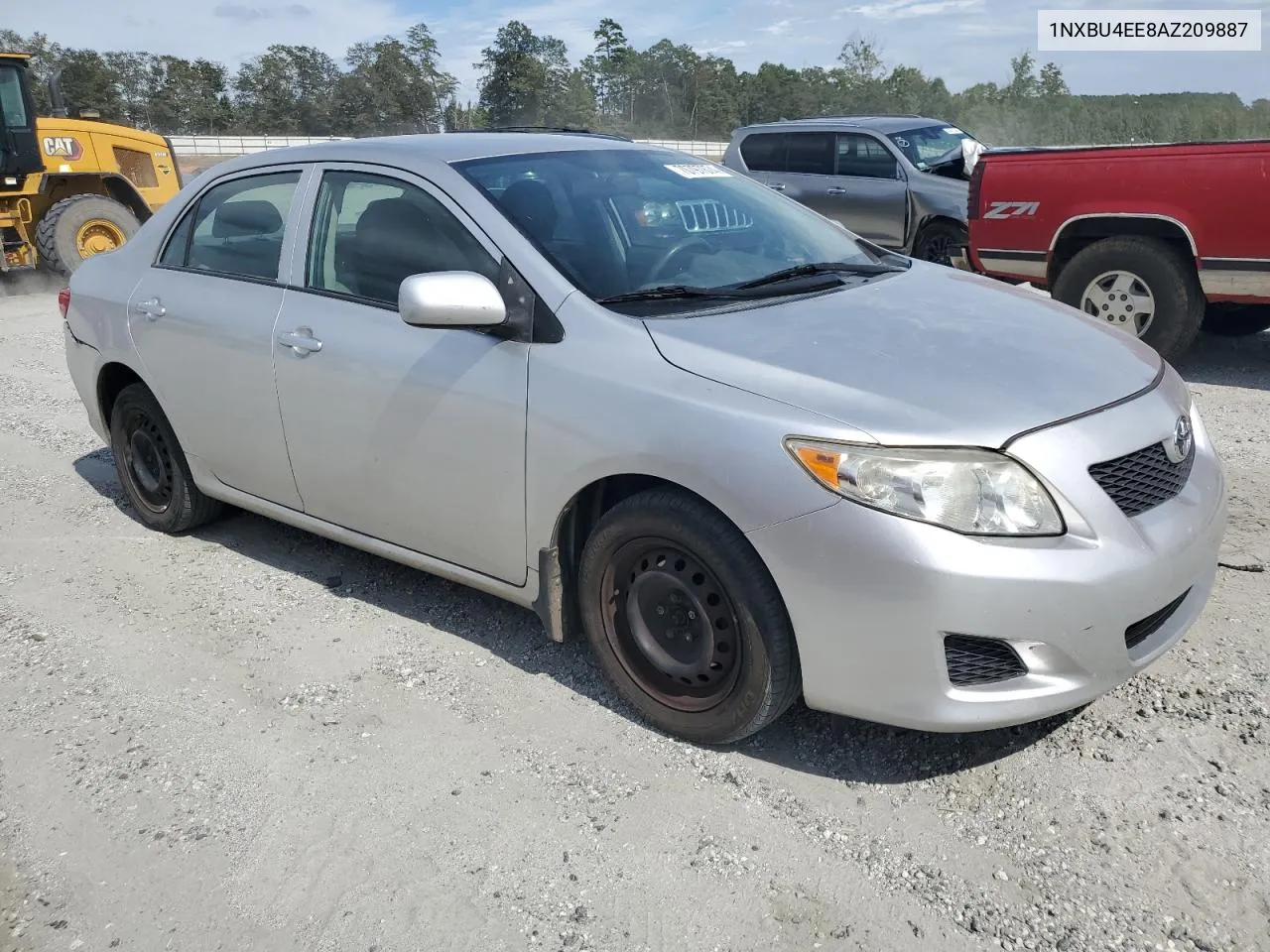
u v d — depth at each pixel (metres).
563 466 3.05
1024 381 2.82
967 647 2.59
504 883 2.55
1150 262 6.67
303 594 4.15
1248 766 2.85
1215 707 3.11
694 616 2.95
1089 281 6.98
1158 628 2.88
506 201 3.41
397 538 3.71
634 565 3.05
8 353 9.13
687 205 3.82
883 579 2.54
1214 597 3.77
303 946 2.38
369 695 3.39
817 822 2.72
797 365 2.81
